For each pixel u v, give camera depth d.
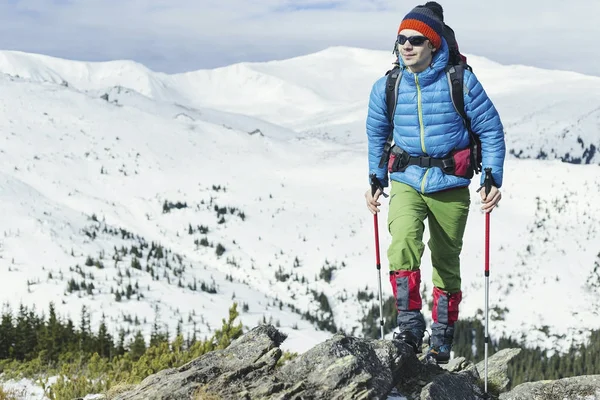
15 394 8.55
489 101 5.57
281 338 5.87
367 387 4.91
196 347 9.70
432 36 5.43
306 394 4.75
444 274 6.08
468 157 5.71
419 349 6.10
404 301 5.73
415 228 5.66
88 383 8.52
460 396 5.51
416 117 5.67
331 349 5.20
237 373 5.09
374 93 5.98
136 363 9.38
